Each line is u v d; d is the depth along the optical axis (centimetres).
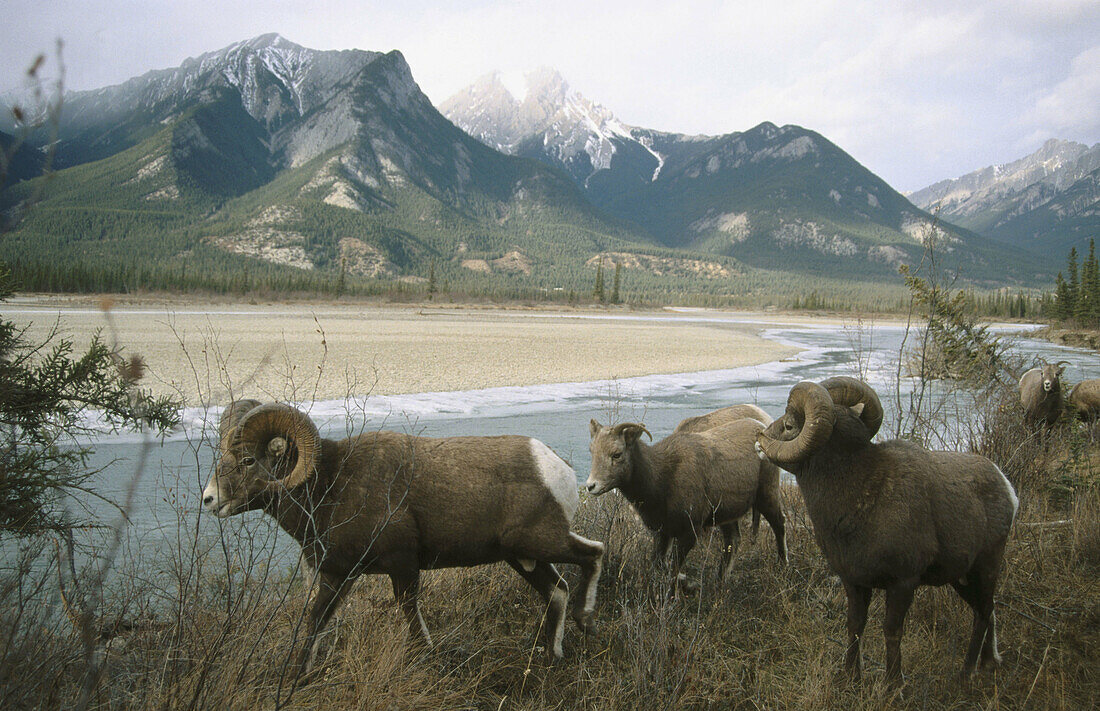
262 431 436
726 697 427
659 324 7662
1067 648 480
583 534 623
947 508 435
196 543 411
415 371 2452
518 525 470
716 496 633
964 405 1113
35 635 322
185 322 4609
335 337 3784
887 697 416
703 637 465
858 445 447
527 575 499
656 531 621
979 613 467
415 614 456
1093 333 5631
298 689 371
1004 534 463
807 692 417
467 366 2694
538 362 2959
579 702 410
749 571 629
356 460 457
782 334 6456
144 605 436
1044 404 994
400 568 454
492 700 421
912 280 833
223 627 362
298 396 1778
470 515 461
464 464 466
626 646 463
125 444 1197
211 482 429
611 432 585
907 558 426
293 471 427
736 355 3716
